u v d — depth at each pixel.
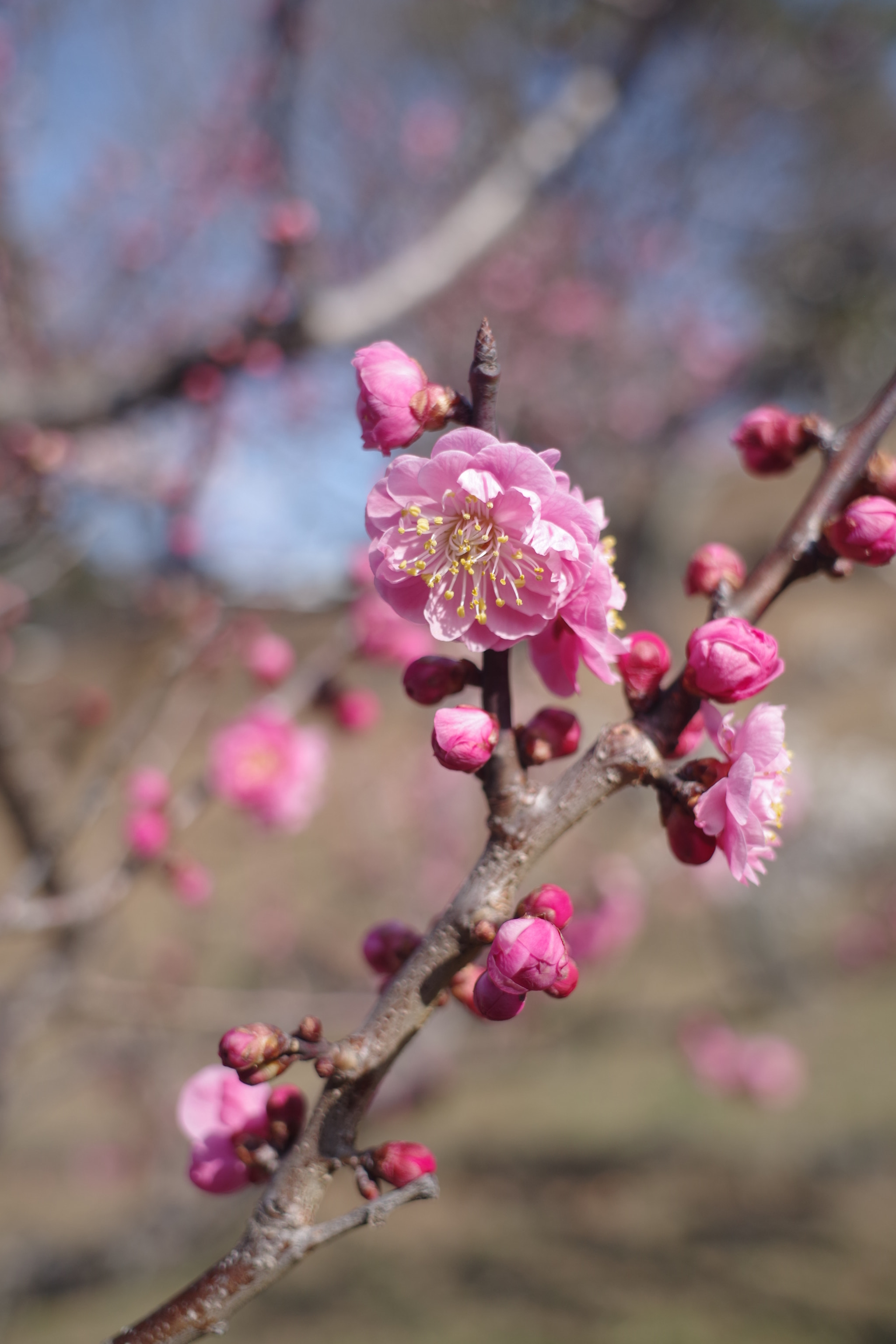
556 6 6.73
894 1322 5.25
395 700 10.37
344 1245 7.12
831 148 12.43
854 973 11.34
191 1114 1.35
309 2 3.85
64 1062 5.09
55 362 5.93
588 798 1.11
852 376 14.43
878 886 12.59
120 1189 8.19
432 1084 7.70
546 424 13.51
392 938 1.37
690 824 1.14
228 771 3.29
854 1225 6.43
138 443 4.71
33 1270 6.98
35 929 3.04
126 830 3.15
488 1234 6.86
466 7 9.63
